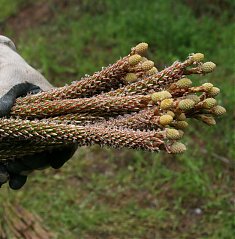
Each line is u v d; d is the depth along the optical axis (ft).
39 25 22.13
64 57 20.22
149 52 19.51
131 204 15.61
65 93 6.72
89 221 15.08
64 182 16.38
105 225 15.07
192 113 6.35
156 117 6.15
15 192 15.02
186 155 16.38
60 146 6.87
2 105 6.61
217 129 17.17
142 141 6.05
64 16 22.08
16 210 13.96
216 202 15.34
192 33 19.69
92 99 6.48
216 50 19.56
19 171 7.39
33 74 7.69
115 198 15.88
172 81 6.34
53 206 15.53
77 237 14.71
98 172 16.61
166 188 15.93
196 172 15.88
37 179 16.34
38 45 20.58
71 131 6.25
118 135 6.11
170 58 18.86
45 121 6.47
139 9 21.03
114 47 20.38
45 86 7.72
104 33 20.68
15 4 23.32
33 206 15.40
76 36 20.89
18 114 6.66
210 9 21.33
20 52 20.48
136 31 20.27
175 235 14.78
